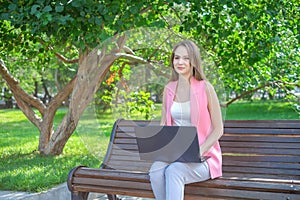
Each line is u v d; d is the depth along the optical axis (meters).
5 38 5.95
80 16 4.84
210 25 5.60
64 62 7.02
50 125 6.80
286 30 6.29
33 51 6.67
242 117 16.17
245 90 6.91
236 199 2.74
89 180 3.21
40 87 27.56
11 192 4.23
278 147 3.69
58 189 4.36
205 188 2.84
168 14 5.52
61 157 6.25
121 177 3.08
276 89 6.88
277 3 5.67
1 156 6.45
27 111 6.86
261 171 3.64
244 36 5.98
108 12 4.87
